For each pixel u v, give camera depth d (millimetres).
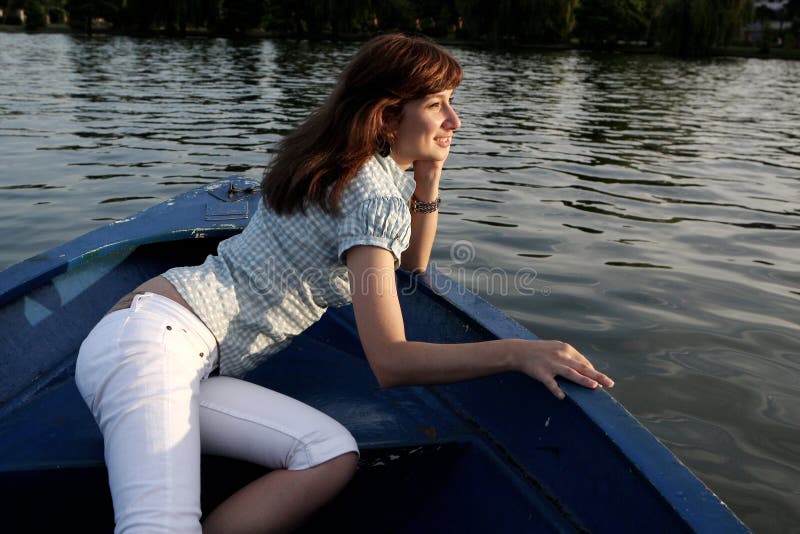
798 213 6598
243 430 1486
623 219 6176
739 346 3678
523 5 46469
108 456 1341
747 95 21516
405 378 1460
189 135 10695
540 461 1591
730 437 2896
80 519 1580
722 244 5473
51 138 9906
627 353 3570
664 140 11531
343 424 1752
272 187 1565
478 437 1736
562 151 10070
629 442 1375
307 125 1577
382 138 1596
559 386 1510
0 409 1825
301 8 49406
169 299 1528
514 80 23828
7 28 55906
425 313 2129
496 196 6965
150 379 1381
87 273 2393
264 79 21094
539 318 3949
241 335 1587
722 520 1190
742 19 44281
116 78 20000
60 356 2092
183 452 1334
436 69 1547
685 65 37250
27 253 4941
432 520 1700
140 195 6754
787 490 2592
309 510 1436
